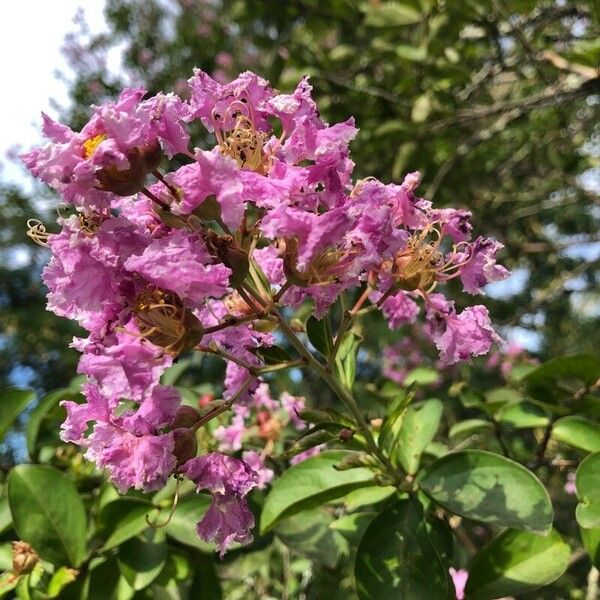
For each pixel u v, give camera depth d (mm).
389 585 195
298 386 553
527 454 374
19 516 235
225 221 146
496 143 658
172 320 155
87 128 149
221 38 1012
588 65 368
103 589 236
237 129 168
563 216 887
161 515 251
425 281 188
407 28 488
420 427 246
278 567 372
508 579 212
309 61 574
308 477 226
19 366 1176
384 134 504
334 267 162
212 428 301
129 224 151
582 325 1038
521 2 417
